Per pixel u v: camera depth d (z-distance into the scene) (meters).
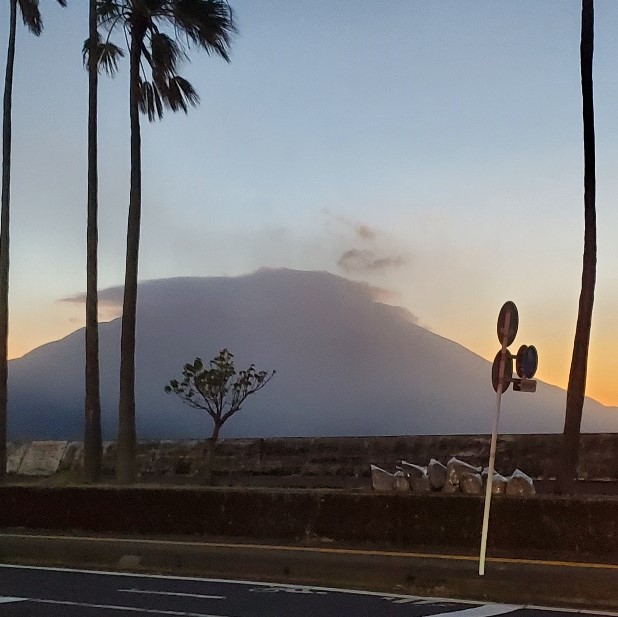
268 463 29.94
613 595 12.30
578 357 20.19
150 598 12.73
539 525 15.47
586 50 20.31
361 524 16.97
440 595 13.33
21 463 34.59
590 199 20.11
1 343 29.20
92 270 26.55
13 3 29.42
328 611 11.66
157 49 25.52
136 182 25.58
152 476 31.50
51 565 16.83
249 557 15.31
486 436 26.72
